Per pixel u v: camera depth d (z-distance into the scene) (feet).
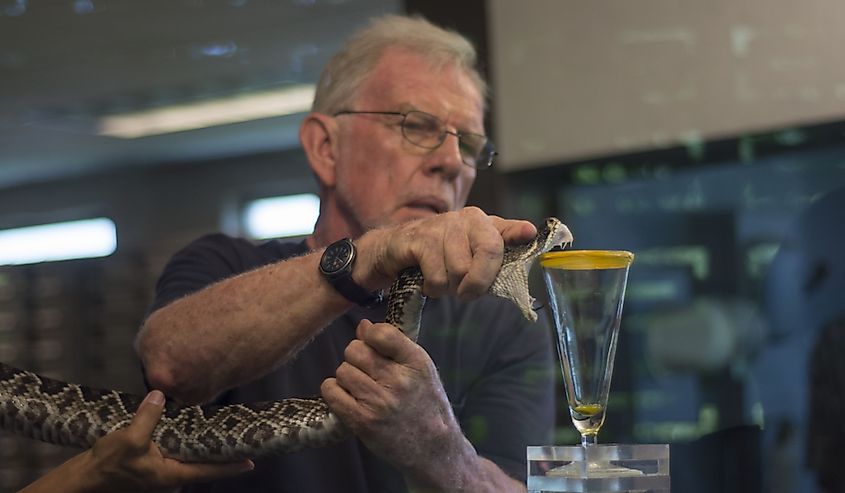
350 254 6.02
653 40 14.01
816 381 6.56
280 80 22.88
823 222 9.57
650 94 14.02
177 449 6.13
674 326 13.74
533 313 4.98
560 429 11.70
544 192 14.55
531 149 14.40
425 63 8.36
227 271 8.20
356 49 8.61
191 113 25.43
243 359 6.51
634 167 14.34
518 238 5.19
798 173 13.65
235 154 29.60
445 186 8.30
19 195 32.27
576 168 14.42
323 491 6.93
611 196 14.49
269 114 25.54
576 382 4.93
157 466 5.90
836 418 6.31
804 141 13.55
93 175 31.35
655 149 13.98
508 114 14.49
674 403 13.43
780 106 13.42
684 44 13.88
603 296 4.88
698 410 13.28
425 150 8.22
